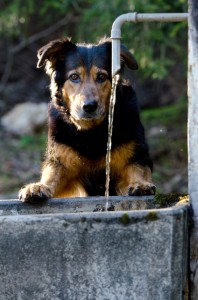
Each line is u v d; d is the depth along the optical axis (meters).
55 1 14.84
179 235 5.20
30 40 19.75
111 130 7.13
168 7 12.74
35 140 17.44
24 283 5.41
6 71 21.02
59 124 7.69
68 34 17.92
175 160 15.60
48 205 6.57
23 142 17.25
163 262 5.21
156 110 17.52
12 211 6.60
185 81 17.16
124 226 5.24
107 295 5.30
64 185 7.87
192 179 5.43
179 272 5.22
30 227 5.37
